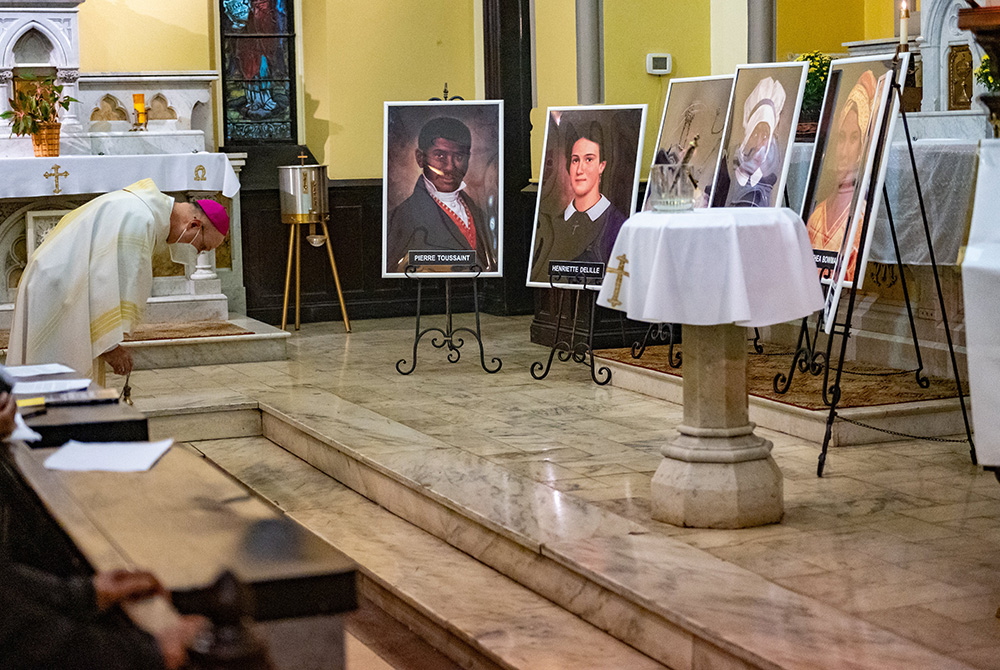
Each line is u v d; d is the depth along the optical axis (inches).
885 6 338.6
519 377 262.4
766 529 149.3
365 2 367.2
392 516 183.3
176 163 306.7
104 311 207.9
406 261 265.9
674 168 148.9
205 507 83.0
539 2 325.7
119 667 62.4
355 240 366.0
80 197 307.6
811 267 149.6
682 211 149.4
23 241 305.0
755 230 143.6
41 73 317.4
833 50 342.3
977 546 141.3
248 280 356.5
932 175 206.1
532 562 147.9
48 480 90.8
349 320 366.0
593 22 287.0
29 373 139.9
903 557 137.5
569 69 312.5
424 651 142.7
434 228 265.1
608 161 249.1
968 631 114.5
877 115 180.1
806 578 130.6
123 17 340.8
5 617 64.2
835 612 118.8
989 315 112.1
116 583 66.6
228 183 311.4
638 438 201.2
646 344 273.7
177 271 315.3
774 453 188.2
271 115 365.7
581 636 133.0
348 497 195.2
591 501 163.3
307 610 68.4
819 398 203.3
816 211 202.2
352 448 196.1
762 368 235.0
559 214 254.7
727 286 142.4
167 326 304.7
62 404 119.9
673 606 121.3
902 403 198.1
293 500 193.8
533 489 168.6
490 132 265.6
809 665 105.1
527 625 136.6
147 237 212.8
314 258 362.6
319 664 69.1
